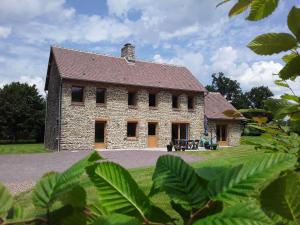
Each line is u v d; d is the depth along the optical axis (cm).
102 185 74
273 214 81
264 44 101
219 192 72
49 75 3131
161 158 87
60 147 2567
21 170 1540
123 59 3144
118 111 2812
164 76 3172
